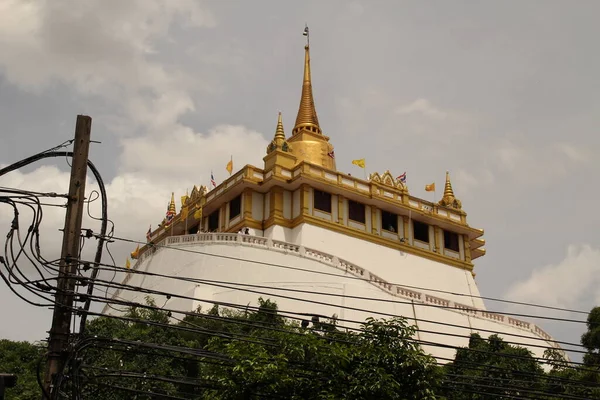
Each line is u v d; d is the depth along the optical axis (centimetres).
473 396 4225
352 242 7775
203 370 4059
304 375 3036
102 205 2745
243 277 6669
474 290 8350
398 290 6912
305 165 7725
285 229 7656
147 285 7088
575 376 4988
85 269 2645
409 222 8206
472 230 8494
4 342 5428
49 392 2488
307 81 9525
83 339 2606
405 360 3116
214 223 8225
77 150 2703
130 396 3706
